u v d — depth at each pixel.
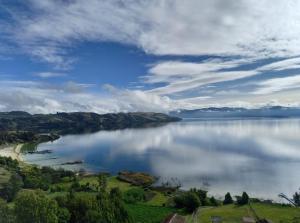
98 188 165.00
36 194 86.88
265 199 146.38
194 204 124.50
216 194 161.62
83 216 89.62
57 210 85.00
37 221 78.06
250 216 108.50
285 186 176.00
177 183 186.25
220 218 107.50
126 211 97.88
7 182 152.12
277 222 101.06
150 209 127.19
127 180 191.75
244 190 168.88
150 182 188.38
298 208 118.38
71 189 150.50
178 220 105.81
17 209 78.81
